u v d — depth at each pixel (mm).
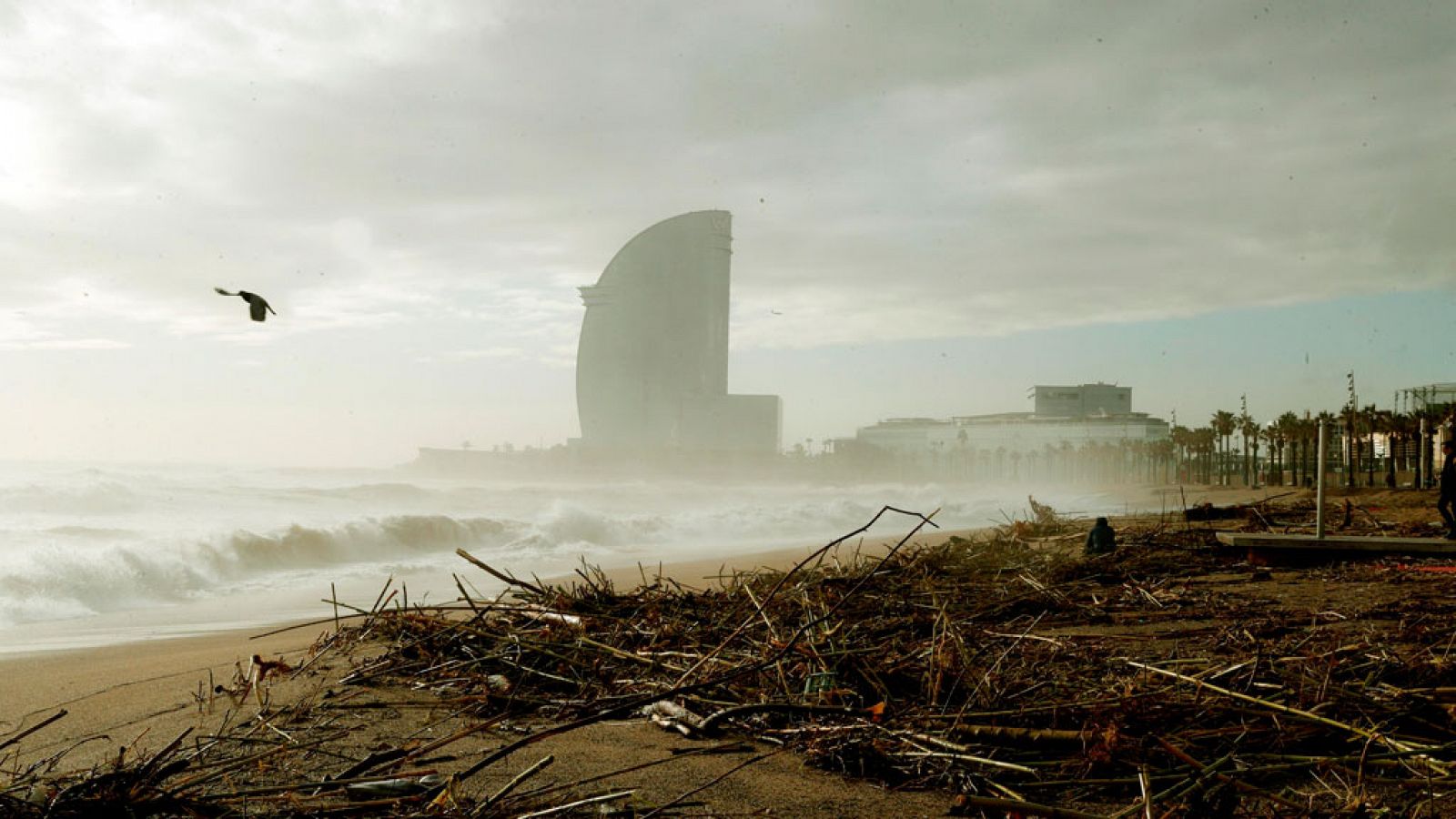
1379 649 5508
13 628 11148
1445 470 14875
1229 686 4883
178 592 14688
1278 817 3404
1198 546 14398
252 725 5066
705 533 30984
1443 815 3359
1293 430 105125
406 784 3777
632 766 4277
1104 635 7023
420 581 16547
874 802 3779
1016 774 3936
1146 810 3277
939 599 8438
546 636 6574
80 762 4617
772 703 4750
